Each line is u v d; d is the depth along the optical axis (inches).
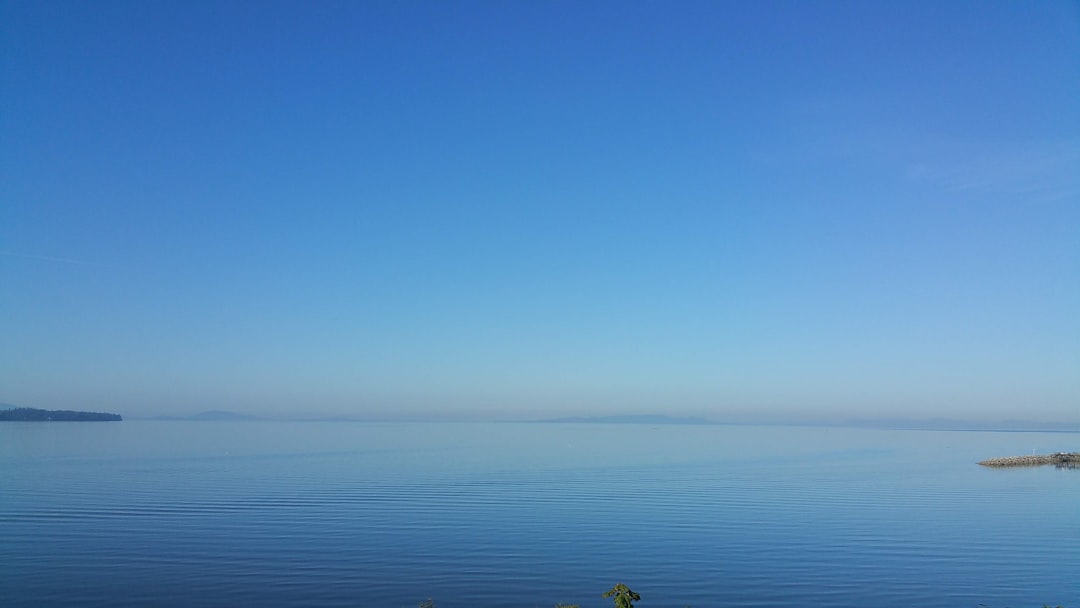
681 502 2815.0
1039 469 4753.9
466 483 3484.3
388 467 4409.5
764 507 2682.1
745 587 1509.6
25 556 1747.0
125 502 2669.8
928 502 2888.8
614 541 1975.9
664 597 1438.2
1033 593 1492.4
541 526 2209.6
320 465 4522.6
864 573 1635.1
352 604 1381.6
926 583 1557.6
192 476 3683.6
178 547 1859.0
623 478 3828.7
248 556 1758.1
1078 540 2053.4
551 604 1385.3
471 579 1557.6
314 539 1977.1
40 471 3870.6
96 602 1384.1
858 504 2795.3
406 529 2144.4
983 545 1973.4
